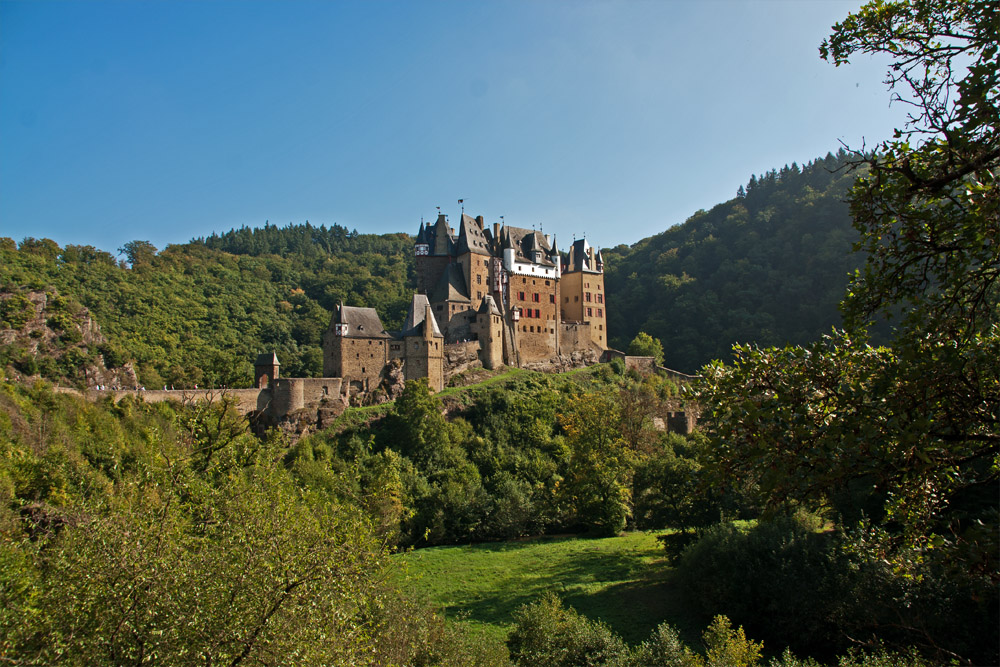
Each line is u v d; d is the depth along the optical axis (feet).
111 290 516.32
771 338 451.94
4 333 333.83
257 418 266.98
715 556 138.72
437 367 317.63
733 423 45.55
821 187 579.48
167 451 86.38
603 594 154.30
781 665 105.09
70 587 62.69
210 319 538.06
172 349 454.40
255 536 70.64
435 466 259.60
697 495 49.93
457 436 281.33
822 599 116.98
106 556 64.80
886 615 106.22
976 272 41.04
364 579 78.38
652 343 449.89
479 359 344.69
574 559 185.47
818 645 119.24
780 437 44.50
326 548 71.20
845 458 41.86
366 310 312.29
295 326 574.15
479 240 379.55
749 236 569.64
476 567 184.44
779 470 42.86
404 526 218.59
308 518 75.15
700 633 131.23
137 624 62.13
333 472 231.91
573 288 415.85
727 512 165.48
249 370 436.76
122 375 364.79
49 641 61.05
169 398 241.96
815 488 44.09
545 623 118.21
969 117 37.27
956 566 42.63
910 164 41.50
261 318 566.36
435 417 273.13
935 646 51.24
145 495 76.69
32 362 323.57
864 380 44.78
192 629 63.05
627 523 221.46
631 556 183.21
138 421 215.31
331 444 261.24
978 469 84.43
